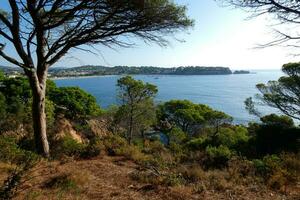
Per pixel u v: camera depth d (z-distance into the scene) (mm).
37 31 8328
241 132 27781
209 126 39750
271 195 6066
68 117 24109
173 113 43656
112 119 27297
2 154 7215
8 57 8039
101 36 8562
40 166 7184
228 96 129750
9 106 18875
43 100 8969
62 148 9711
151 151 11906
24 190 5254
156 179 6758
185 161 9680
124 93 26797
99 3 7684
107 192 5871
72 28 9078
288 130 22562
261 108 85062
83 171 7156
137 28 8453
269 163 8164
